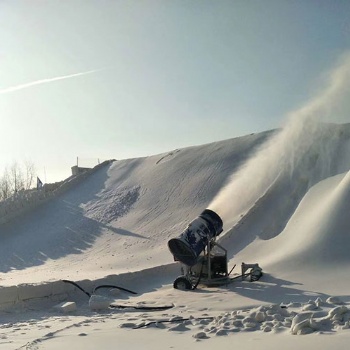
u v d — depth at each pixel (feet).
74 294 44.04
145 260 69.87
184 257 46.26
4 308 37.93
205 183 97.35
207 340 22.47
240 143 109.81
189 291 44.65
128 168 126.52
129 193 108.47
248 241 64.80
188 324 27.55
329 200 58.08
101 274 60.39
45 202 116.37
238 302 37.19
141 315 33.47
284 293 39.24
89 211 105.09
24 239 97.40
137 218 94.38
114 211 101.30
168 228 84.64
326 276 44.21
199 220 47.98
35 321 33.04
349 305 28.91
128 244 82.23
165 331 25.66
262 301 36.96
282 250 55.52
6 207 110.01
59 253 85.66
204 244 46.75
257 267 46.93
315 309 28.17
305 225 58.03
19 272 73.51
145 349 21.22
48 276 62.80
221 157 106.52
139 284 50.80
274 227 66.90
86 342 23.30
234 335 23.32
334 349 18.66
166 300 40.55
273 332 23.25
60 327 29.12
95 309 37.78
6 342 23.93
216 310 34.78
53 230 99.04
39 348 22.13
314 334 21.70
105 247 83.46
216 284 45.96
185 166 110.32
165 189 103.35
